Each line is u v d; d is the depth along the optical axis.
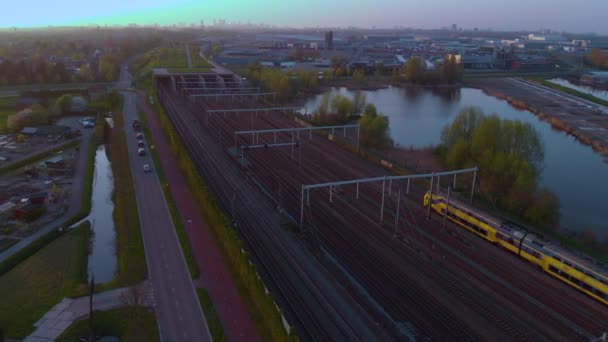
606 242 91.19
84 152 146.50
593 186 131.00
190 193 108.12
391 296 67.25
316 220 93.31
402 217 96.00
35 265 77.50
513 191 100.62
